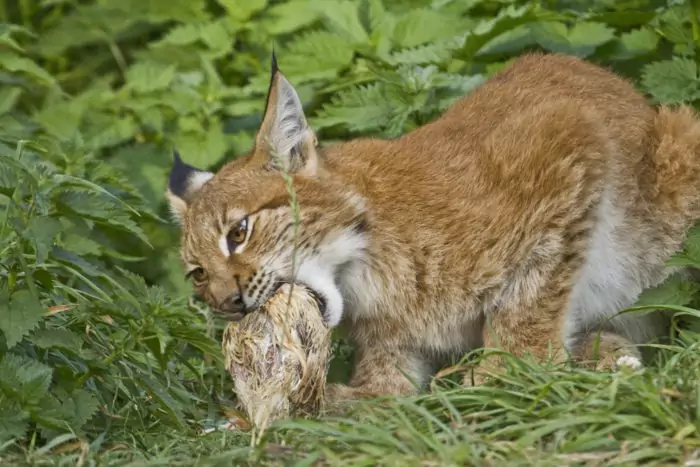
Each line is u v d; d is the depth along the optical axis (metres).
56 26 19.47
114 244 15.37
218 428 10.06
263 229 11.05
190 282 14.66
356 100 14.02
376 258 11.36
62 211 10.12
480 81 14.01
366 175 11.45
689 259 11.36
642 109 12.38
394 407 9.41
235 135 15.70
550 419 9.04
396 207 11.35
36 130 16.11
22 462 8.88
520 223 11.29
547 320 11.35
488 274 11.28
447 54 14.60
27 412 9.29
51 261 10.32
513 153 11.38
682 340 11.04
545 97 12.15
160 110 16.73
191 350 12.34
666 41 14.17
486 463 8.27
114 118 16.42
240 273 11.08
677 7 14.04
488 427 9.23
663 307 10.75
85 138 16.16
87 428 9.91
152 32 19.34
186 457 9.19
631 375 9.26
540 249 11.34
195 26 17.61
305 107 15.13
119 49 19.44
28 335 9.67
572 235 11.37
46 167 10.83
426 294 11.38
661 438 8.48
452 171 11.51
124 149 16.09
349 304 11.59
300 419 9.15
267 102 11.43
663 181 12.02
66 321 10.45
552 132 11.38
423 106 13.82
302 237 11.05
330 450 8.57
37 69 16.08
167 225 15.59
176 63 17.66
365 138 12.55
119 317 10.69
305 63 15.26
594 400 9.00
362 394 11.59
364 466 8.37
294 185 11.14
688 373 9.37
